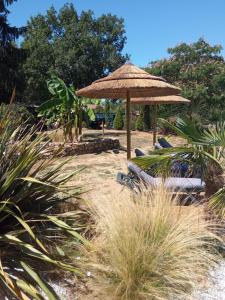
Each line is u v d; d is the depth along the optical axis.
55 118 16.36
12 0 30.17
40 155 4.87
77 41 45.38
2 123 4.67
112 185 8.39
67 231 4.42
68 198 5.06
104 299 3.81
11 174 4.30
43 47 44.19
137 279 3.93
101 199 5.04
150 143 21.31
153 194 5.02
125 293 3.82
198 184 6.18
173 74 27.06
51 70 42.47
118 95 11.76
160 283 3.95
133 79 9.70
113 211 4.55
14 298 3.63
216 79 25.86
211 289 4.04
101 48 46.72
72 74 44.03
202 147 5.35
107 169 12.03
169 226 4.48
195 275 4.08
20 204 4.62
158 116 25.39
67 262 4.20
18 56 31.12
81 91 10.50
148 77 9.91
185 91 24.52
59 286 3.93
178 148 5.39
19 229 4.48
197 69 26.31
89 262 4.20
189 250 4.29
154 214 4.48
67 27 46.09
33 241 4.43
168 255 4.15
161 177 5.63
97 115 33.12
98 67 46.06
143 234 4.27
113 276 4.03
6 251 4.17
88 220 4.95
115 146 18.34
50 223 4.86
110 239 4.26
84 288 3.93
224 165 5.39
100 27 48.62
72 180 6.96
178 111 24.67
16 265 4.05
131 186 6.29
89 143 16.09
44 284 3.70
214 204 5.08
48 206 4.94
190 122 5.54
